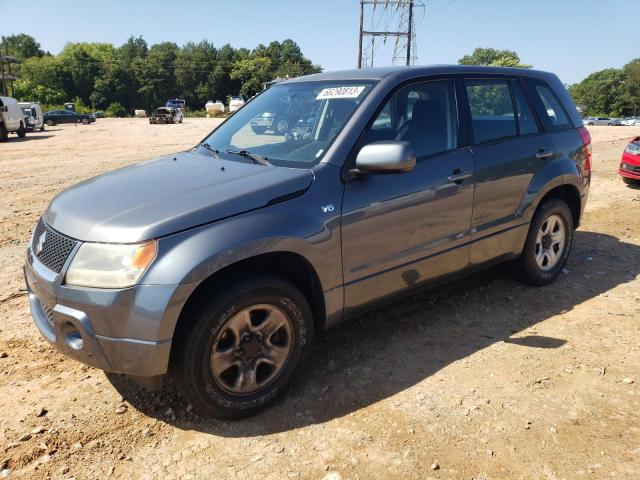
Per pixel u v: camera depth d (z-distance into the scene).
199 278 2.52
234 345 2.74
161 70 111.44
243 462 2.53
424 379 3.22
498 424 2.79
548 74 4.84
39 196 9.04
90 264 2.53
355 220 3.10
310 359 3.47
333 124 3.32
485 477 2.42
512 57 98.25
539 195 4.30
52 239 2.76
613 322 3.98
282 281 2.83
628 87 115.31
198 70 114.12
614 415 2.86
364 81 3.55
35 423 2.82
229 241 2.61
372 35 45.25
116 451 2.61
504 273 4.91
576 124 4.84
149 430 2.77
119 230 2.54
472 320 4.02
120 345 2.51
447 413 2.88
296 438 2.70
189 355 2.58
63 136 25.73
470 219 3.81
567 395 3.04
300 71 116.75
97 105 107.44
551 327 3.90
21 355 3.53
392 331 3.85
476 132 3.90
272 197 2.83
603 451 2.58
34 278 2.75
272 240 2.73
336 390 3.12
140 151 16.73
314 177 3.00
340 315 3.20
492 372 3.29
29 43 133.00
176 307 2.48
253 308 2.75
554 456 2.55
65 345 2.66
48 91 87.88
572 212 4.90
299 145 3.34
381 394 3.07
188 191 2.86
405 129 3.48
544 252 4.60
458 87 3.88
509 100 4.27
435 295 4.49
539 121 4.47
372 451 2.59
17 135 26.64
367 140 3.23
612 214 7.42
